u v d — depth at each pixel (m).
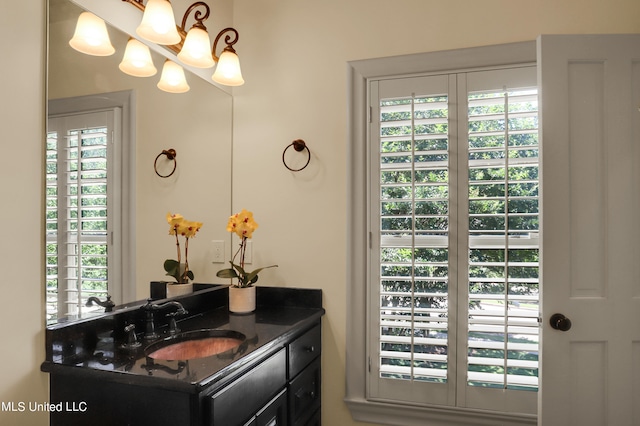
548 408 1.50
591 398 1.50
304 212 2.04
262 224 2.10
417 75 1.90
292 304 2.03
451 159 1.83
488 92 1.81
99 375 1.13
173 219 1.75
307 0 2.06
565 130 1.52
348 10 2.00
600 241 1.52
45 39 1.20
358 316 1.94
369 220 1.94
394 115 1.94
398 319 1.88
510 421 1.75
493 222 1.78
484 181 1.78
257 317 1.81
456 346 1.81
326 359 2.00
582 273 1.52
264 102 2.12
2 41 1.09
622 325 1.50
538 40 1.55
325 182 2.01
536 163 1.72
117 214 1.46
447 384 1.82
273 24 2.11
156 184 1.66
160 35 1.45
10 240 1.10
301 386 1.72
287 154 2.07
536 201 1.73
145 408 1.11
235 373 1.22
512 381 1.73
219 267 2.06
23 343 1.13
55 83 1.23
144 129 1.60
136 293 1.55
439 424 1.85
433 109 1.88
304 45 2.06
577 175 1.53
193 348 1.54
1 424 1.07
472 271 1.80
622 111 1.52
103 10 1.42
